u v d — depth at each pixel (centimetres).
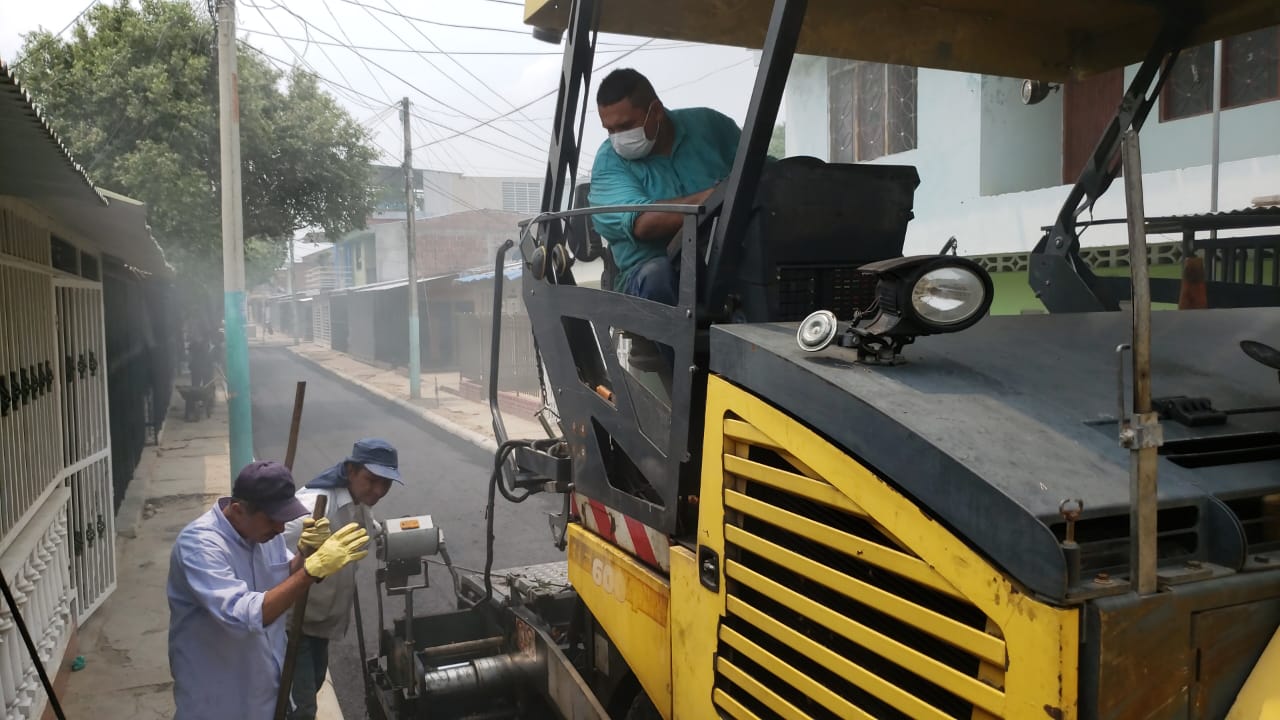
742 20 322
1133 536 137
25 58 1683
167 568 747
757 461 202
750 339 203
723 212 227
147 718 472
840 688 180
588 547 306
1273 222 309
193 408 1830
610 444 290
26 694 424
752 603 205
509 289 2127
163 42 1689
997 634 144
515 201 4922
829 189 263
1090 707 134
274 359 4144
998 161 989
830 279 264
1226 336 226
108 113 1653
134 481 1120
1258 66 764
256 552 311
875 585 170
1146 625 136
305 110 1961
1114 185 791
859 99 1180
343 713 509
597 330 277
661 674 253
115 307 997
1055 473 148
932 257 182
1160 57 336
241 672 302
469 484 1173
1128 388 187
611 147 316
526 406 1802
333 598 399
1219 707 142
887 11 332
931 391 175
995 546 143
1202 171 719
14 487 433
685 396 235
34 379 489
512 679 375
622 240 316
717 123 331
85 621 606
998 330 224
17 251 479
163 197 1589
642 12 306
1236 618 143
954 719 154
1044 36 356
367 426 1777
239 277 1021
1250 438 172
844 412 172
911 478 158
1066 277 339
